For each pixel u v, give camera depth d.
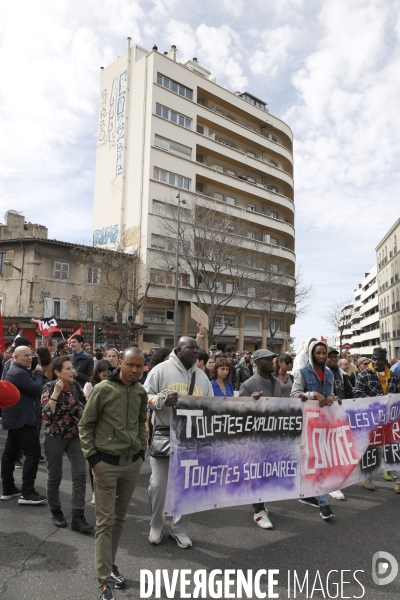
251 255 35.75
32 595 3.37
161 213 32.06
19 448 5.72
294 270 43.19
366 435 5.84
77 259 28.73
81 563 3.88
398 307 49.97
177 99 34.28
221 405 4.46
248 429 4.64
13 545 4.21
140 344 30.44
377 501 5.82
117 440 3.53
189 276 32.59
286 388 6.32
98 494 3.46
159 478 4.24
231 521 5.03
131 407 3.63
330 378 5.63
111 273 29.12
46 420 4.70
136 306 28.62
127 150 33.84
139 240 31.12
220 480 4.40
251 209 41.47
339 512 5.37
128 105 34.28
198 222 30.47
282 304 37.94
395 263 50.91
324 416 5.36
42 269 27.42
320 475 5.20
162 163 32.66
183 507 4.12
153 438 4.34
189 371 4.55
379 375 6.73
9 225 31.27
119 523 3.65
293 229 45.06
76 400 4.82
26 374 5.39
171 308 33.25
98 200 35.69
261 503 4.91
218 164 38.78
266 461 4.76
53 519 4.75
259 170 41.28
